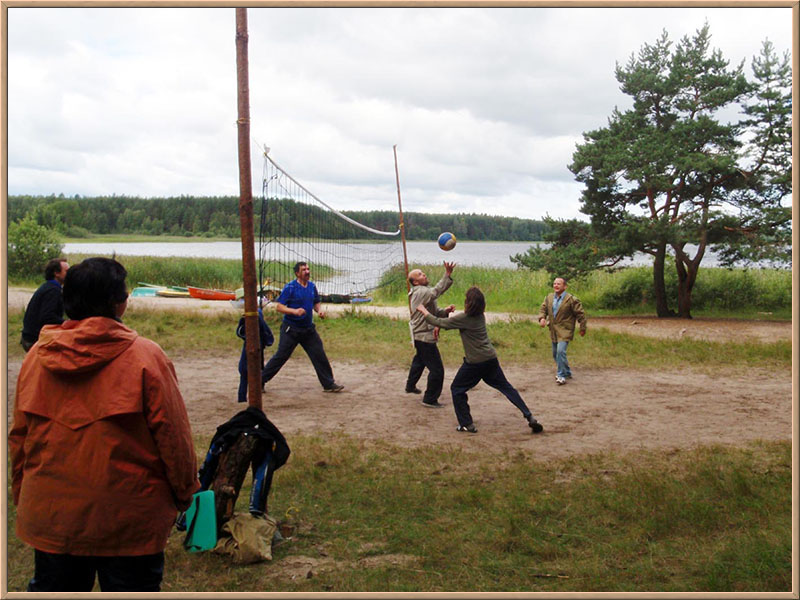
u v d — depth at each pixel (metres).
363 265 39.44
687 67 20.05
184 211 162.00
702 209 20.11
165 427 2.56
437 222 162.00
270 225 17.22
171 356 12.65
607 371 11.62
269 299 17.59
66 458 2.52
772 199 19.77
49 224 39.50
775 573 3.81
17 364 11.15
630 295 23.27
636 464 6.22
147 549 2.60
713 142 19.77
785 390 9.98
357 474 5.90
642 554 4.27
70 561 2.59
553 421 8.08
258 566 4.11
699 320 19.77
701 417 8.27
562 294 10.59
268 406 8.84
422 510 5.07
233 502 4.33
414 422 8.03
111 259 2.68
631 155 19.52
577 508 5.05
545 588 3.76
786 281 23.09
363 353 13.26
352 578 3.91
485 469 6.07
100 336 2.52
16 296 21.67
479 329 7.48
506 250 127.12
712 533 4.55
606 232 21.05
